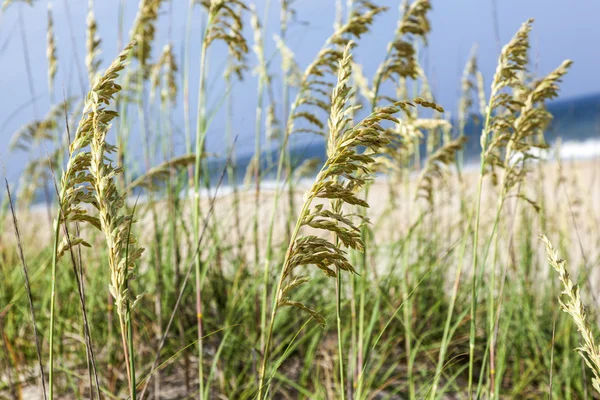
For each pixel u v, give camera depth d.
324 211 1.53
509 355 4.50
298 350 4.24
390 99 3.04
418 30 3.14
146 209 4.28
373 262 3.89
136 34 4.01
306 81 3.29
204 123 3.65
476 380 4.04
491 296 2.73
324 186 1.52
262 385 1.61
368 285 3.82
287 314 4.38
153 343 4.15
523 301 4.46
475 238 2.52
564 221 5.12
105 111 1.48
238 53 3.34
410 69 3.15
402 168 4.77
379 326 4.41
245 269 4.65
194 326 4.23
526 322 4.46
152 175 3.69
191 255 3.97
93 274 4.13
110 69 1.48
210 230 4.27
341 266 1.56
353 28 3.12
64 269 4.34
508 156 2.66
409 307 4.39
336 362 3.91
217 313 4.34
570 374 3.89
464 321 4.39
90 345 1.63
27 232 5.79
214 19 3.18
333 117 1.57
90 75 3.18
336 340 4.35
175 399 3.60
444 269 4.98
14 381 3.51
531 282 4.75
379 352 4.24
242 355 3.99
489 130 2.59
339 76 1.59
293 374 3.99
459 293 4.98
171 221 4.18
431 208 4.31
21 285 4.23
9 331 3.80
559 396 3.72
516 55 2.51
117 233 1.47
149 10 3.91
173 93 4.40
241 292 4.39
